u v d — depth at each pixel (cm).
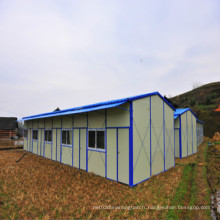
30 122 1507
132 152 586
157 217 395
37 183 628
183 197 516
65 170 812
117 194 521
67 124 959
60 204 464
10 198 502
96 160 733
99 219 390
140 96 644
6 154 1302
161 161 780
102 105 710
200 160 1115
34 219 392
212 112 3494
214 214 435
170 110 904
